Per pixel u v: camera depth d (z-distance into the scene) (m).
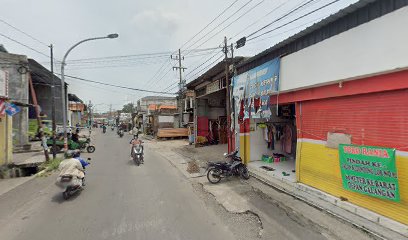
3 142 10.67
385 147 5.13
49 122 22.33
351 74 5.64
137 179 9.08
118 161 13.16
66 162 7.25
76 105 42.22
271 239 4.54
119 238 4.56
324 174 6.70
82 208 6.11
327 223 5.14
